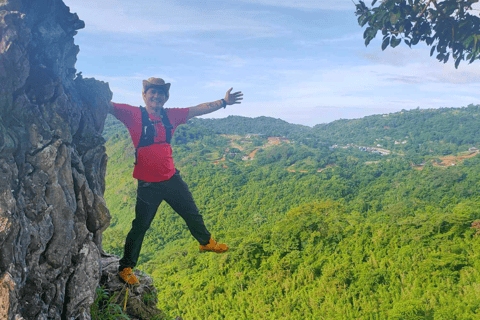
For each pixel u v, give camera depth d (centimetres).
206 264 5188
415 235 4397
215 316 4059
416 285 3675
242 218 9456
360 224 5119
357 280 4088
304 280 4319
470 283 3519
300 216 5534
